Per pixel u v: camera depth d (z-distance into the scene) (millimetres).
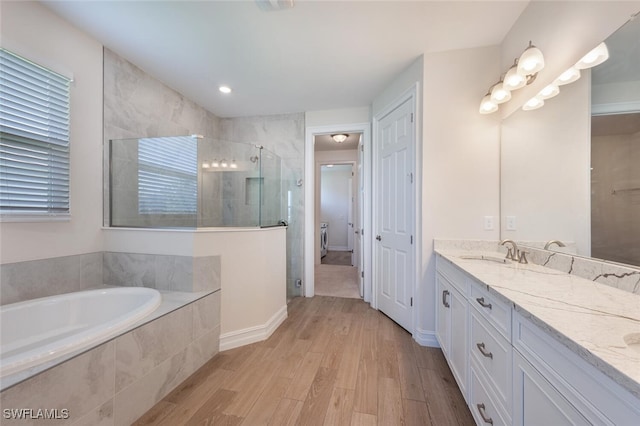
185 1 1577
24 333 1540
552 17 1458
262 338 2234
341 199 7621
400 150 2469
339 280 4195
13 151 1574
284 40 1944
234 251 2123
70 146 1866
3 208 1536
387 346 2117
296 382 1666
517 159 1836
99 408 1202
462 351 1482
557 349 709
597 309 839
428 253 2135
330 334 2332
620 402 520
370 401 1494
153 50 2094
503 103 2004
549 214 1514
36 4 1629
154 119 2521
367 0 1565
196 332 1810
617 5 1074
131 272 2072
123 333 1322
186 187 2477
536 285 1118
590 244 1228
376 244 2928
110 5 1626
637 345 667
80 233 1953
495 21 1770
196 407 1453
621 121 1046
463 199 2082
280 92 2811
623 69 1034
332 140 4348
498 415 1036
